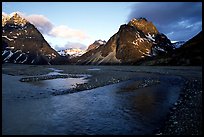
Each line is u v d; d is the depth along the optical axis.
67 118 23.53
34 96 35.66
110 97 34.88
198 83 48.69
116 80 58.94
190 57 150.50
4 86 47.28
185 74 78.62
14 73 88.06
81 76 75.06
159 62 176.75
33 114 24.97
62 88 45.03
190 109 25.23
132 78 65.56
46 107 28.28
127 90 41.81
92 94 37.56
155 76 73.00
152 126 20.61
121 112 25.77
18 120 22.73
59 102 31.23
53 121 22.52
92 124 21.55
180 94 36.09
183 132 18.12
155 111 25.81
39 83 54.00
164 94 36.81
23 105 29.25
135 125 21.03
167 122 21.19
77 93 38.56
